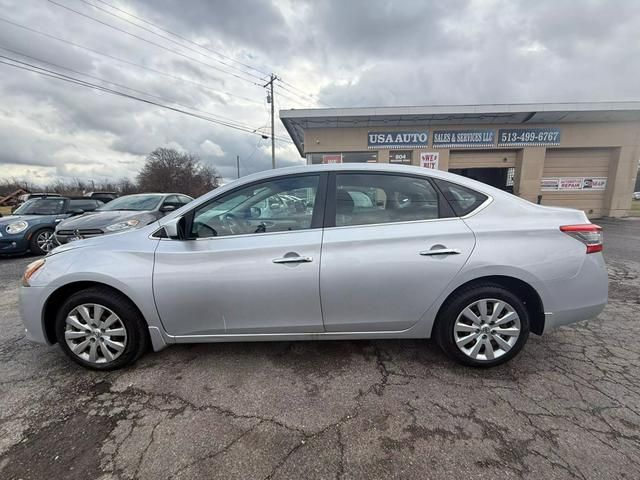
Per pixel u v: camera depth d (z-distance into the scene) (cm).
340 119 1194
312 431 175
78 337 229
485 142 1253
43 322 228
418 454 159
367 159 1295
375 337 230
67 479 148
